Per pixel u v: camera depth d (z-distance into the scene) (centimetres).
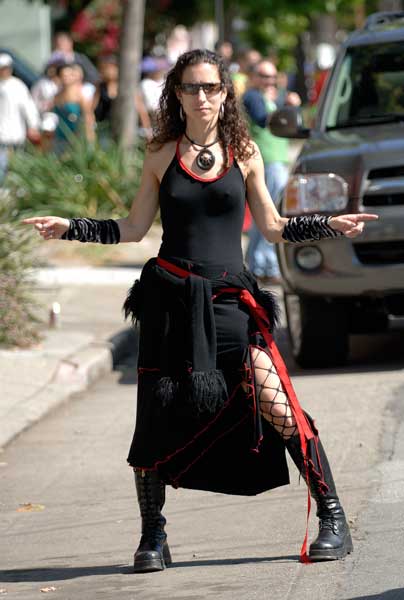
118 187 3234
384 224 1734
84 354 1950
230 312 1007
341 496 1233
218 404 996
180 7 5766
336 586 985
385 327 2028
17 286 2031
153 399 1012
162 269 1016
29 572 1085
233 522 1188
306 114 4603
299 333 1862
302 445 1021
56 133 3409
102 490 1329
